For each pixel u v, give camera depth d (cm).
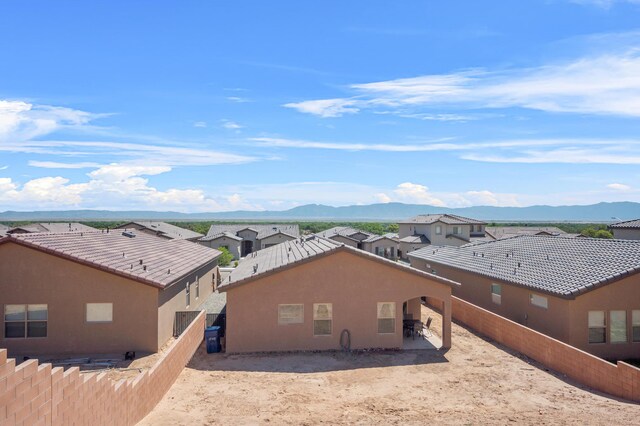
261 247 6412
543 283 1967
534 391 1385
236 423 1108
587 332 1777
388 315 1884
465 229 6112
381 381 1482
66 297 1786
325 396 1335
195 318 1928
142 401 1143
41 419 691
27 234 1886
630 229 4138
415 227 6581
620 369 1316
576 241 2400
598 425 1080
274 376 1534
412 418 1150
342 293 1862
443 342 1895
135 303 1823
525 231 7031
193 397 1318
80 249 1900
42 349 1777
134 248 2327
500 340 1972
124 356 1775
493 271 2427
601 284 1753
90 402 849
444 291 1903
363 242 6312
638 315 1805
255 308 1834
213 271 3281
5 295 1759
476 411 1208
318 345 1850
